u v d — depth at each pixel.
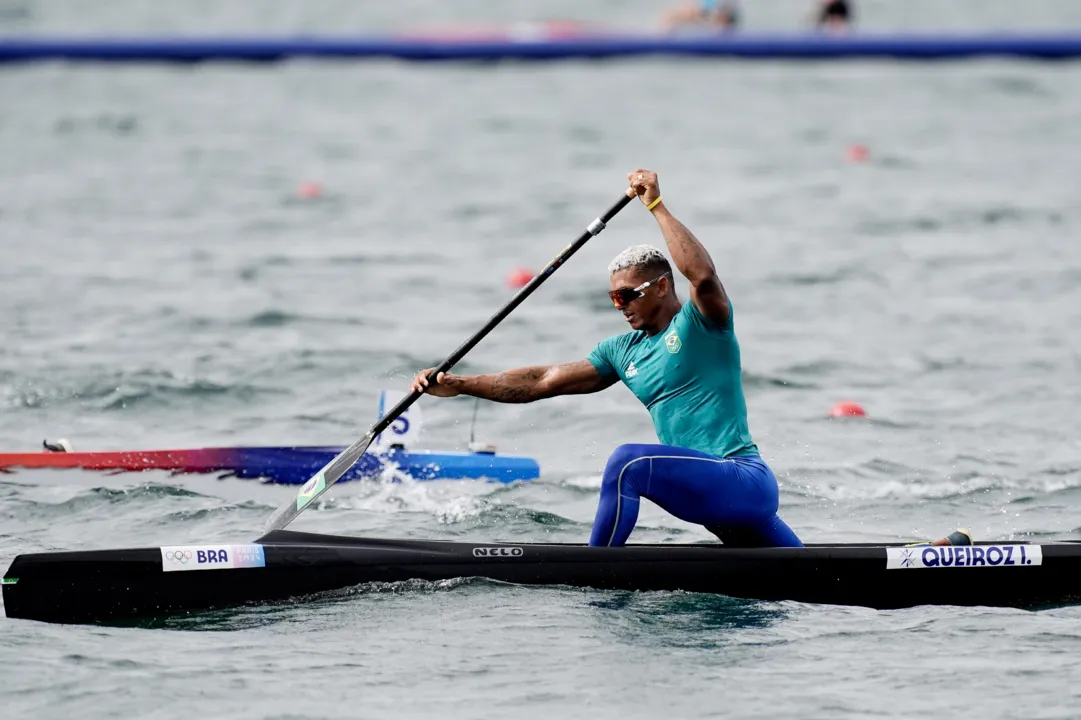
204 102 94.12
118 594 22.52
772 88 99.75
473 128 87.06
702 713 18.89
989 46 107.62
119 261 54.78
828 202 67.25
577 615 22.44
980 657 20.89
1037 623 22.47
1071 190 69.31
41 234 59.44
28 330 44.00
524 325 46.12
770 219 63.69
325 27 136.88
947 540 23.64
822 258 56.19
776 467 32.34
